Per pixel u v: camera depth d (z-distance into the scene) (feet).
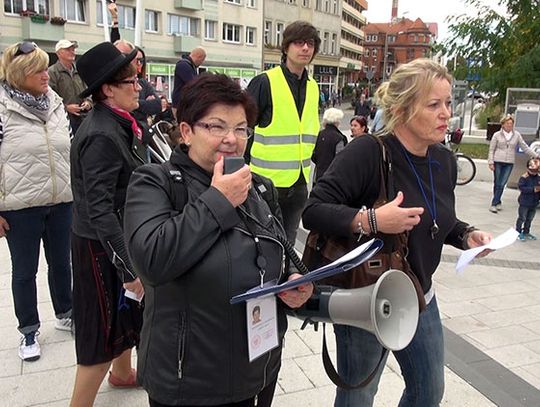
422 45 329.52
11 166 10.24
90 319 8.13
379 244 5.52
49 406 9.39
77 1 89.30
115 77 7.73
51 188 10.71
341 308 5.82
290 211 13.39
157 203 5.24
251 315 5.28
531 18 52.21
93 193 7.58
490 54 54.39
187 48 111.86
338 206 6.54
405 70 6.64
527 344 12.99
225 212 5.01
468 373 11.23
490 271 18.69
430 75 6.48
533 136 35.88
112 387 9.98
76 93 19.66
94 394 8.42
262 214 5.82
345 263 5.14
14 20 81.61
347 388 6.81
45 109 10.67
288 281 5.14
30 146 10.35
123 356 9.70
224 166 5.15
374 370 6.92
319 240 6.93
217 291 5.11
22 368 10.57
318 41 12.45
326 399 9.89
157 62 107.45
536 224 26.53
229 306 5.17
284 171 12.64
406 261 6.65
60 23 85.71
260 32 134.21
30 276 10.77
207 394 5.27
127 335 8.39
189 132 5.45
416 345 7.08
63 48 19.03
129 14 100.17
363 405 7.32
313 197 6.75
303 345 11.99
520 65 50.19
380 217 6.17
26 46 10.31
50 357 11.02
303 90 12.80
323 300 5.94
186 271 5.08
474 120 79.36
